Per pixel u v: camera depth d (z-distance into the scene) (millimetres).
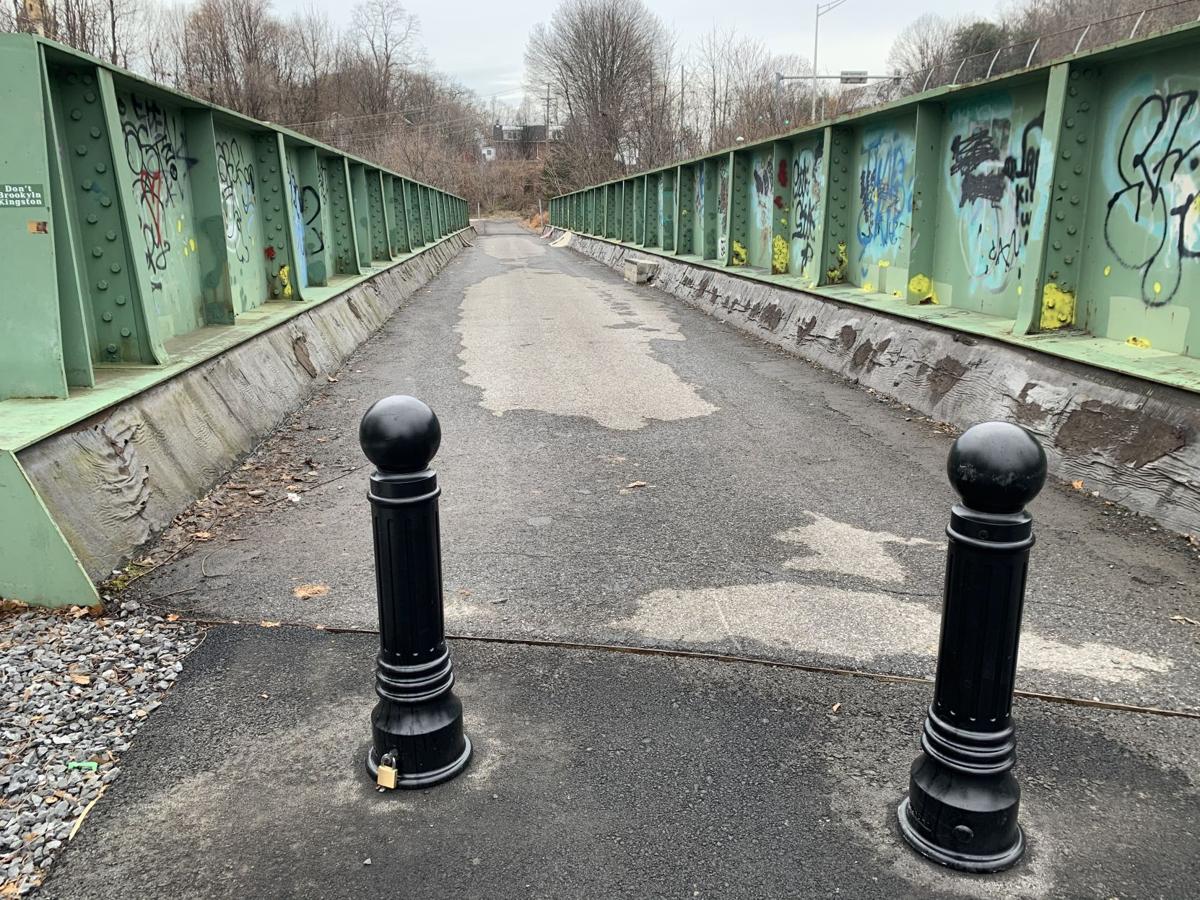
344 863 2576
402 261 18391
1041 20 41375
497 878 2514
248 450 6465
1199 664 3598
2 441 3896
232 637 3854
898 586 4379
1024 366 6539
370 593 4277
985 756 2500
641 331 12914
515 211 92938
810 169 12109
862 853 2609
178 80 47750
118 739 3135
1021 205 7547
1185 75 5668
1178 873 2518
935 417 7531
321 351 9523
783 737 3164
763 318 12336
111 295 5676
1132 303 6266
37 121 4531
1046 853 2600
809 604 4184
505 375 9727
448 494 5863
